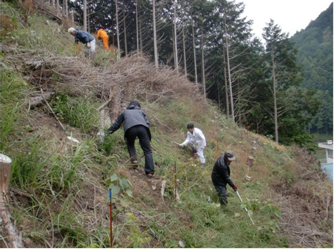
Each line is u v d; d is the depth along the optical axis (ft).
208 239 10.98
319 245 13.92
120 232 8.76
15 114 10.74
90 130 14.44
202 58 77.10
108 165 12.60
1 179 7.13
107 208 9.71
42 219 7.81
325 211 17.87
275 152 34.83
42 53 16.53
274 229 13.38
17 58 15.07
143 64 25.04
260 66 78.95
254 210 14.96
